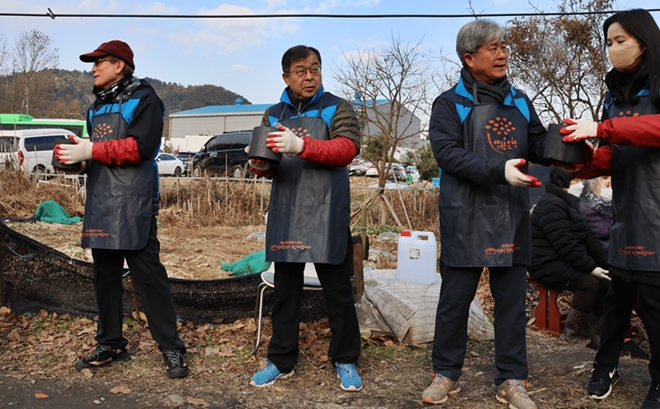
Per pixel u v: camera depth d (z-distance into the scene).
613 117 2.80
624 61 2.69
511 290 2.96
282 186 3.15
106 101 3.36
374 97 12.37
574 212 4.12
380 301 4.10
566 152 2.68
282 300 3.28
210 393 3.20
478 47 2.88
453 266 2.97
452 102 2.97
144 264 3.35
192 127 61.78
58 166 3.21
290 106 3.26
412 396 3.17
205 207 10.95
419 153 20.47
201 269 6.39
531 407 2.86
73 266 4.43
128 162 3.23
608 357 3.07
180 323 4.40
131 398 3.12
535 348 3.95
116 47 3.29
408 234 4.45
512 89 3.00
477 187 2.90
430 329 3.99
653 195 2.64
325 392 3.22
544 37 11.98
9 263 4.55
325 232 3.09
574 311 4.09
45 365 3.57
